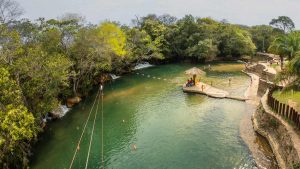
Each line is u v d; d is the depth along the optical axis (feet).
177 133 138.21
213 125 146.10
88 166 111.24
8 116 86.53
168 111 169.99
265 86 187.11
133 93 211.41
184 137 133.49
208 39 351.87
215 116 159.02
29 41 158.81
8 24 152.66
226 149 119.44
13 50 122.01
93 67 214.07
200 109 171.83
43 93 137.28
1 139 81.56
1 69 102.27
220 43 379.55
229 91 209.05
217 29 388.16
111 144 129.29
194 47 347.77
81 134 140.77
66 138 136.26
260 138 126.21
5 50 117.80
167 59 363.15
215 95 195.62
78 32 197.57
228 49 374.43
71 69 187.73
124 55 266.36
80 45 193.77
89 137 137.28
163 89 221.46
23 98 119.65
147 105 182.39
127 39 301.02
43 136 138.21
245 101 184.24
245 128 139.33
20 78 124.98
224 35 376.07
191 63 356.18
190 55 348.79
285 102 131.34
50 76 136.56
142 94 208.33
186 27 367.04
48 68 133.39
